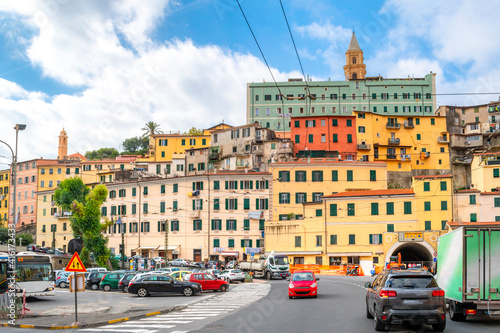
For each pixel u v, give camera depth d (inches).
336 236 2915.8
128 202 3683.6
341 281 2026.3
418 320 632.4
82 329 797.9
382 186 3353.8
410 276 660.7
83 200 3139.8
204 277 1654.8
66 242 4094.5
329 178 3326.8
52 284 1296.8
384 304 642.2
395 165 4200.3
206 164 4042.8
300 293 1221.1
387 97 5123.0
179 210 3459.6
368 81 5147.6
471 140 4355.3
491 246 689.6
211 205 3383.4
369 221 2874.0
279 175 3356.3
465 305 708.7
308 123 4065.0
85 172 4495.6
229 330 708.7
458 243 713.0
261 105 5128.0
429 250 2667.3
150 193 3592.5
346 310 916.0
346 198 2930.6
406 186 4153.5
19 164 4761.3
